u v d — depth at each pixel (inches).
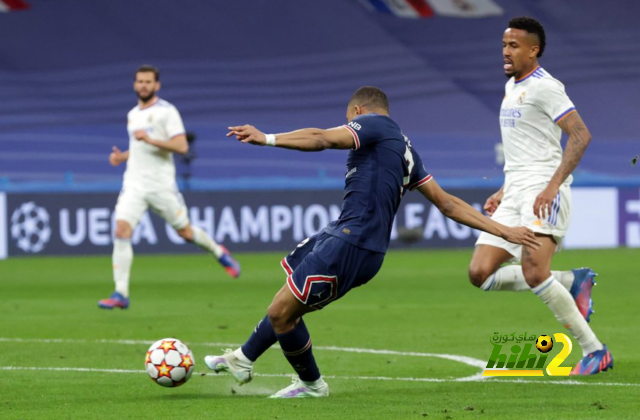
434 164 4234.7
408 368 1061.8
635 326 1440.7
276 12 4682.6
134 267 2674.7
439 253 3152.1
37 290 2090.3
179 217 1813.5
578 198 3334.2
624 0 4933.6
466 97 4611.2
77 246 3021.7
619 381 953.5
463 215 861.2
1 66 4249.5
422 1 4810.5
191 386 948.6
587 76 4773.6
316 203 3152.1
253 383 970.7
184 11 4594.0
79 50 4367.6
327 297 834.8
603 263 2662.4
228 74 4490.7
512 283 1098.1
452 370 1044.5
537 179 1055.6
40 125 4106.8
